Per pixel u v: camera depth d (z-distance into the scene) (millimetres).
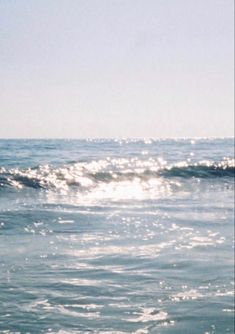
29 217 11570
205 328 5699
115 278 7324
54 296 6355
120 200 15836
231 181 21828
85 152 34781
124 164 24641
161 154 38562
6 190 16062
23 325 5398
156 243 9773
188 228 11453
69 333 5289
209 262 8547
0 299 6090
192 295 6785
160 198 16797
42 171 19281
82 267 7742
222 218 12984
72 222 11297
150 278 7445
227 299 6691
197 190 19312
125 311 6047
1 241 9062
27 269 7383
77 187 17984
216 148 54719
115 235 10234
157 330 5559
